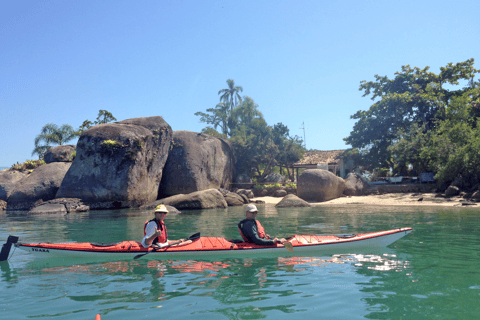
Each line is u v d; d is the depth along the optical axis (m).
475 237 8.59
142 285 4.75
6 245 6.50
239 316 3.56
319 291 4.39
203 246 6.57
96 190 20.22
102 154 20.73
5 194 23.83
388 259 6.22
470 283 4.68
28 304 4.03
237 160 35.28
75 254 6.52
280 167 39.84
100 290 4.55
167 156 25.81
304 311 3.69
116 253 6.46
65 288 4.65
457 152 22.12
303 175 25.33
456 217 13.12
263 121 36.91
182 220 13.70
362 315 3.56
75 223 12.96
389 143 32.72
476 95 29.22
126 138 21.27
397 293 4.28
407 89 34.78
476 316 3.50
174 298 4.16
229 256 6.50
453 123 27.14
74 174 20.72
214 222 12.89
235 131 37.44
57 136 33.28
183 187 26.38
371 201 23.11
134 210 18.84
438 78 34.34
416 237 8.63
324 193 24.58
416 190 25.41
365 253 6.77
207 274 5.30
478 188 20.81
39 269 5.75
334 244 6.86
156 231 6.40
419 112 32.94
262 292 4.37
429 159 26.64
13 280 5.09
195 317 3.54
